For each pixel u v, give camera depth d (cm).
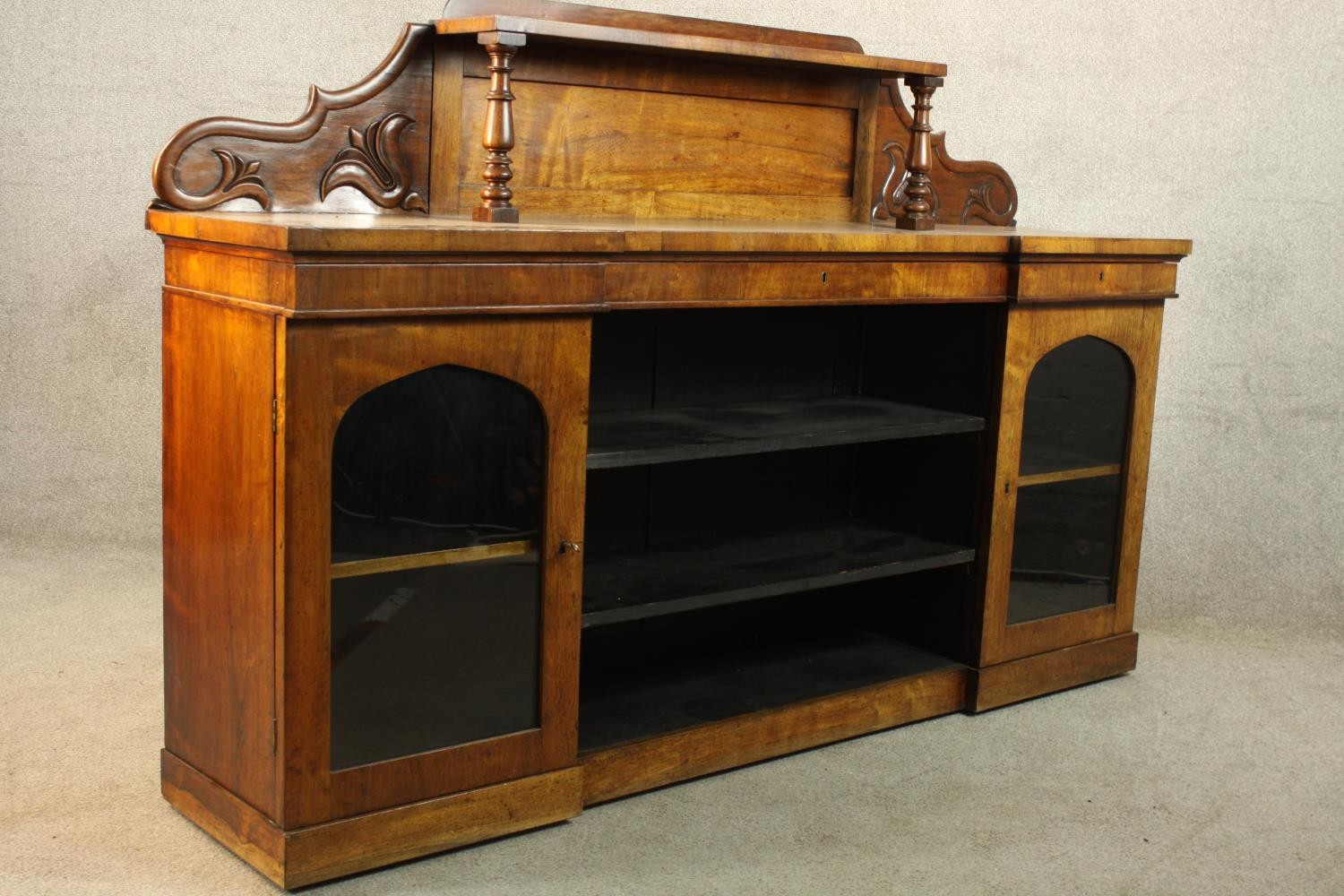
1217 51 420
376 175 270
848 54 302
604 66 296
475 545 238
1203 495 435
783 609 359
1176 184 429
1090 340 333
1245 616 415
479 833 246
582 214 300
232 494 227
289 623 216
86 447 437
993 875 245
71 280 429
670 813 265
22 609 372
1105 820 271
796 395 345
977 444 324
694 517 333
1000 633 328
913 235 289
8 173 421
